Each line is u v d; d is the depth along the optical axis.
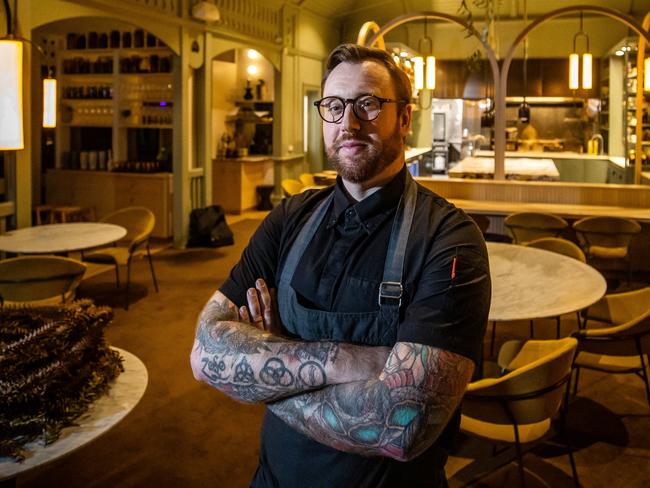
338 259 1.29
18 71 2.85
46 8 5.52
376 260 1.25
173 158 8.00
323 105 1.29
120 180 8.61
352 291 1.25
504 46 11.59
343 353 1.17
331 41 12.37
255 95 11.39
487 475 2.89
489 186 7.03
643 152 9.07
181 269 6.96
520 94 11.62
